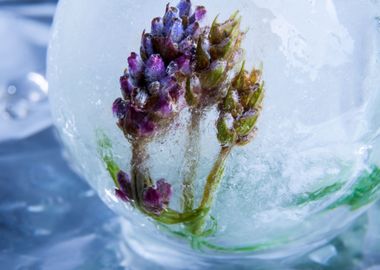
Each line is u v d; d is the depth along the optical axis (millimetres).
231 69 193
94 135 209
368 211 245
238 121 195
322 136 200
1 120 308
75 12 212
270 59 195
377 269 223
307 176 203
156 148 199
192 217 206
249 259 227
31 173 277
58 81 216
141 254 235
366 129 205
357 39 201
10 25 350
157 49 194
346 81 200
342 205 214
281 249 221
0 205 260
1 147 292
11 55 338
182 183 202
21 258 235
